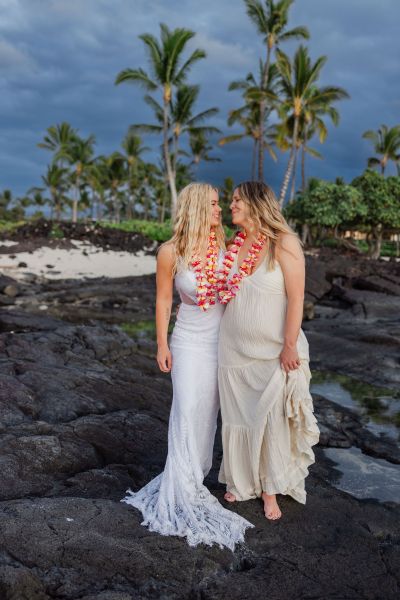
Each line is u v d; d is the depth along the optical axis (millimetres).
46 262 24000
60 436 4191
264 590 2529
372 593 2586
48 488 3525
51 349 7449
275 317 2957
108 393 5641
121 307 15828
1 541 2576
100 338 8203
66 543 2609
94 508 2941
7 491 3406
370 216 36562
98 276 22516
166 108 31953
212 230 3104
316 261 22984
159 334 3146
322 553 2859
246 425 3047
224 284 3016
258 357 2986
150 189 68688
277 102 32219
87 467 3945
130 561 2568
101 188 53688
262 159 34469
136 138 54219
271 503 3109
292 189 40844
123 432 4527
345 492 4109
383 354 9328
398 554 2977
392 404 6816
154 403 5781
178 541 2748
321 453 5094
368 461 4941
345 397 7160
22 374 5512
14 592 2275
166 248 3068
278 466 3002
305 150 39250
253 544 2869
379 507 3723
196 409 3082
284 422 2992
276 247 2936
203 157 52312
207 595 2461
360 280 20750
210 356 3109
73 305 15812
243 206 3016
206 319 3098
